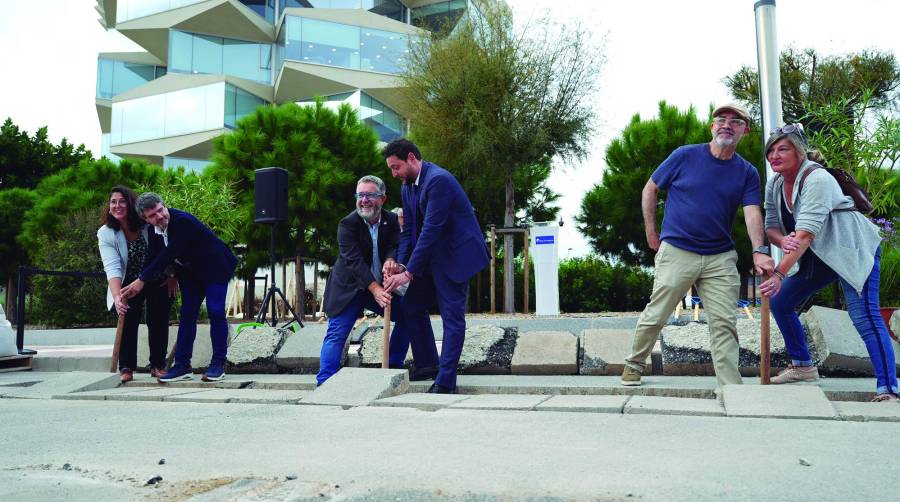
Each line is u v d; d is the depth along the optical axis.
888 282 7.01
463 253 4.13
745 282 13.35
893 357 3.39
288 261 15.34
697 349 4.63
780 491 1.78
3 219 19.84
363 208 4.45
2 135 23.98
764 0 6.66
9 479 2.09
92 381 4.63
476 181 13.19
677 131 14.12
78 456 2.43
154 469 2.19
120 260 5.03
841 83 13.97
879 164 7.14
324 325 5.79
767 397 3.14
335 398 3.71
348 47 28.59
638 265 15.02
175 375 4.86
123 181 17.73
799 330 3.98
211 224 12.28
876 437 2.50
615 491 1.80
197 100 28.52
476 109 11.52
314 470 2.12
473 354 5.09
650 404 3.28
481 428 2.82
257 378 4.96
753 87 14.16
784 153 3.56
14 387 4.80
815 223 3.42
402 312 4.80
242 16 29.17
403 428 2.87
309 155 14.21
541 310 10.35
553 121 11.88
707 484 1.86
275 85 29.61
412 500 1.76
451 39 12.52
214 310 4.86
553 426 2.83
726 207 3.79
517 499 1.73
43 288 13.92
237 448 2.52
